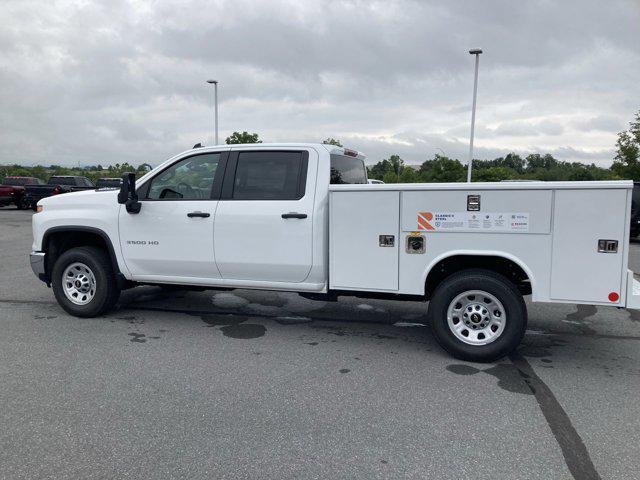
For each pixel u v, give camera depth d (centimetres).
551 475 300
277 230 535
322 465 309
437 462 313
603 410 388
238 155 561
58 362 476
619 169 2661
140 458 314
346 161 600
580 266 448
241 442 335
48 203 636
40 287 805
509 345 474
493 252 468
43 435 341
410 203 486
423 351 523
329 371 464
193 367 469
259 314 661
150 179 594
